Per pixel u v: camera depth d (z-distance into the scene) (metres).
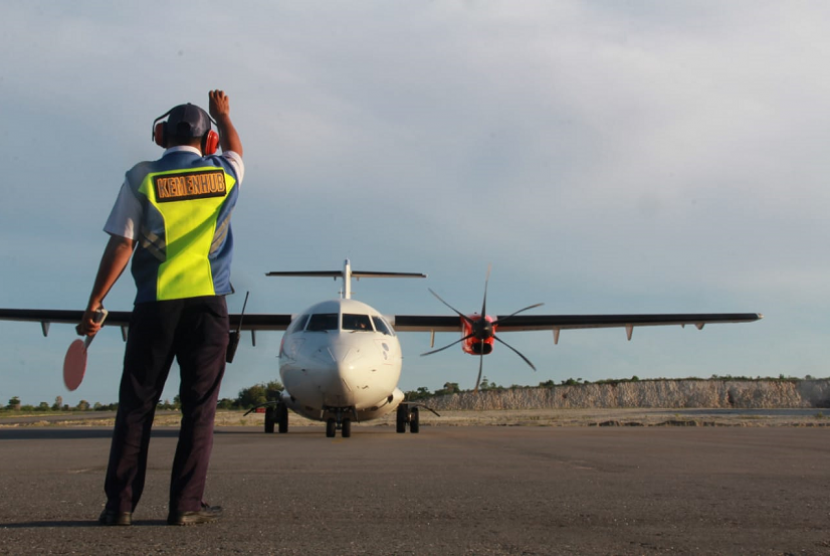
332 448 8.75
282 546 2.43
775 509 3.44
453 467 5.89
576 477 5.05
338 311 13.63
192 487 2.98
